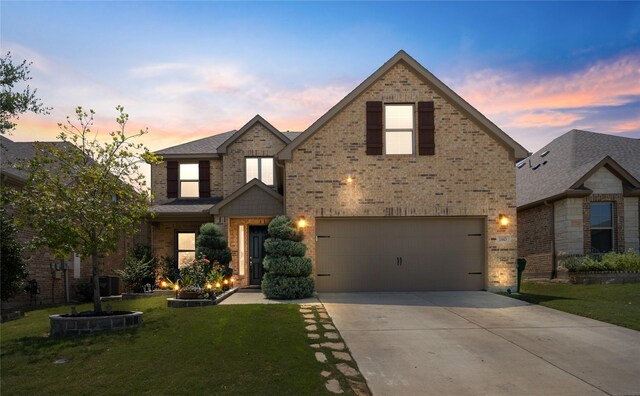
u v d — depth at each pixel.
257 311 11.73
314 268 15.62
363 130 15.93
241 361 8.05
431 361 8.34
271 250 14.48
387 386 7.24
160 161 11.75
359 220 15.95
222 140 23.30
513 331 10.29
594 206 19.22
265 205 17.88
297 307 12.44
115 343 9.24
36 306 15.64
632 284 16.50
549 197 19.52
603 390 7.08
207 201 21.05
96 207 10.63
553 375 7.69
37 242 10.20
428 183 15.87
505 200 15.94
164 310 12.37
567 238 18.80
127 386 7.14
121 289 18.98
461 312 12.23
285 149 15.73
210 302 12.97
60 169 10.96
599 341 9.52
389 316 11.70
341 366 8.01
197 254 16.53
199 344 8.96
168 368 7.80
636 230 19.03
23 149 19.33
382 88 16.08
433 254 15.98
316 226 15.84
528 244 21.92
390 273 15.86
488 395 6.93
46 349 9.02
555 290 16.66
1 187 10.99
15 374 7.73
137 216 11.45
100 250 11.05
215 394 6.80
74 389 7.08
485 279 15.87
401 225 15.99
